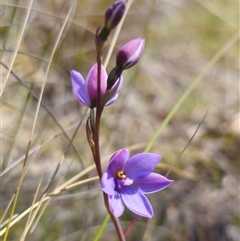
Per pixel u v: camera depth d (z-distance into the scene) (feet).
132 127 1.93
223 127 2.08
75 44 2.10
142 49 0.84
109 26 0.79
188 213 1.72
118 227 0.93
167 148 1.93
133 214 1.68
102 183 0.83
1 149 1.58
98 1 2.26
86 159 1.70
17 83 1.61
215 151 1.98
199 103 2.20
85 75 2.05
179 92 2.22
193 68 2.37
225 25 2.59
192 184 1.83
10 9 1.72
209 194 1.80
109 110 1.92
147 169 0.87
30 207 1.07
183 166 1.88
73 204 1.59
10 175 1.56
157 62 2.31
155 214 1.70
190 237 1.65
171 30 2.46
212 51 2.48
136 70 1.97
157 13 2.49
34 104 1.79
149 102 2.10
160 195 1.77
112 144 1.81
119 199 0.85
